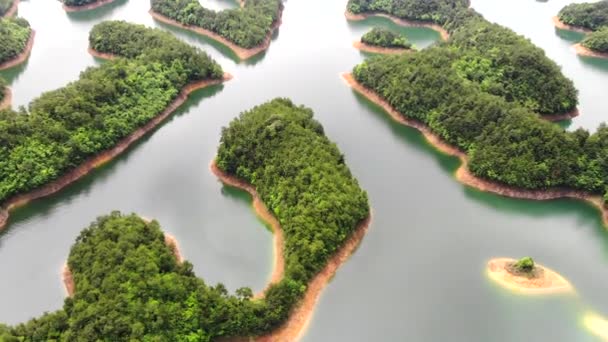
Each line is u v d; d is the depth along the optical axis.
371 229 97.00
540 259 91.62
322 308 81.50
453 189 109.12
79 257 80.19
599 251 94.25
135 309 68.75
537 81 129.88
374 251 92.25
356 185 98.88
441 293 84.62
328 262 87.00
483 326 79.38
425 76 130.62
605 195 101.44
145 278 73.81
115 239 81.50
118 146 117.75
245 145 106.31
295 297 78.75
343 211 90.44
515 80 131.38
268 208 98.06
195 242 93.94
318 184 92.75
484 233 97.50
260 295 82.62
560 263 90.88
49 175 103.56
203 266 88.69
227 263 89.44
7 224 97.00
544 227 99.50
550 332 78.81
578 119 133.00
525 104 128.12
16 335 67.12
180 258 90.19
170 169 113.62
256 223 98.31
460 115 117.94
